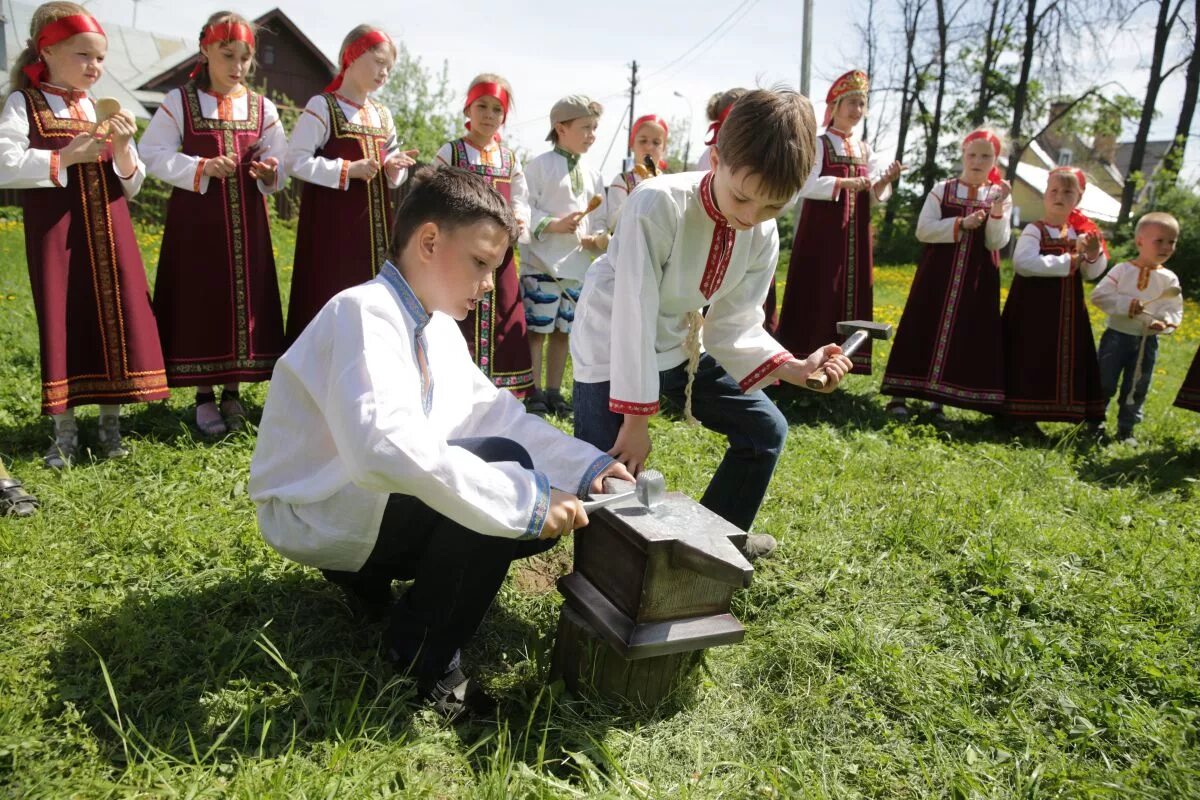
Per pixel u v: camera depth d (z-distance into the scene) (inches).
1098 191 1390.3
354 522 86.9
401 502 88.0
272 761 77.5
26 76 147.6
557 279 207.9
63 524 120.0
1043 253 221.6
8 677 84.7
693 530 84.8
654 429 182.5
